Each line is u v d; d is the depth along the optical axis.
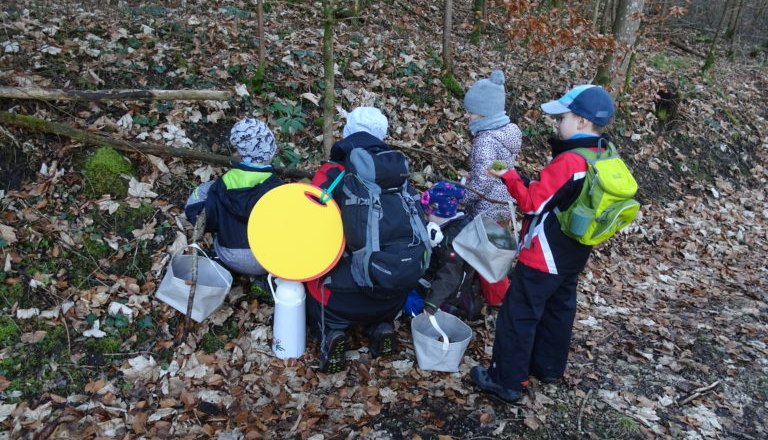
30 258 3.25
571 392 3.26
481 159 3.47
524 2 5.38
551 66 7.16
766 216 6.66
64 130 3.65
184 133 4.12
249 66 4.89
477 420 2.95
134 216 3.61
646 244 5.53
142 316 3.23
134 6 5.58
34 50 4.22
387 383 3.15
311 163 4.44
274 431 2.76
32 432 2.61
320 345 3.19
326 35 3.88
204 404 2.89
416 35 7.31
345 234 2.91
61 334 3.03
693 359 3.72
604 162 2.61
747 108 8.87
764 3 13.60
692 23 13.58
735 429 3.11
